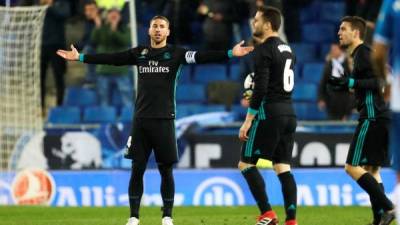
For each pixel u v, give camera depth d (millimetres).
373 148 32375
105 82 57562
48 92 59375
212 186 48000
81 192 48000
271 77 30828
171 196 32875
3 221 37875
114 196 47938
